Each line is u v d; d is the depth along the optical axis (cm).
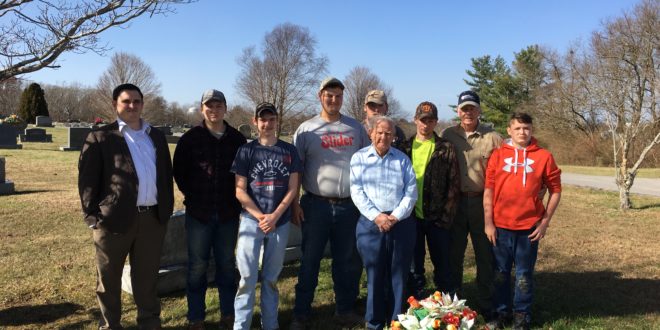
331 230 425
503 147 419
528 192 403
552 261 651
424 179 443
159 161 382
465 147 446
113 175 360
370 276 394
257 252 382
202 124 411
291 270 590
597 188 1617
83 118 8388
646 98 1105
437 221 439
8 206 891
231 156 405
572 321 441
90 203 356
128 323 422
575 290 530
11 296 468
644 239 796
